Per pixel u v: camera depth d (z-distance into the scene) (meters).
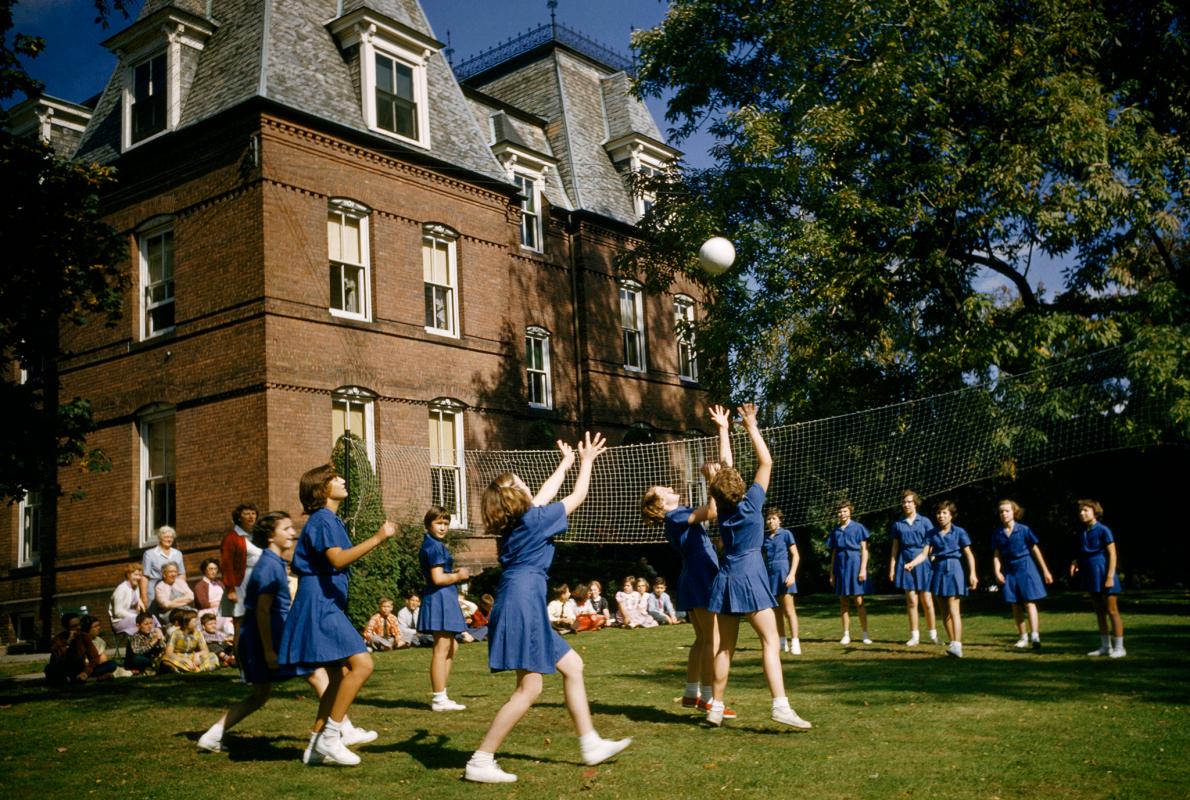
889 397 19.55
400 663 11.98
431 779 5.29
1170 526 21.25
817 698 7.80
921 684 8.38
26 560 21.03
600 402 24.73
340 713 5.73
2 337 12.24
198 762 5.93
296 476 17.20
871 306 18.89
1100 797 4.56
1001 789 4.73
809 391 18.33
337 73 19.61
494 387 21.58
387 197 19.75
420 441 19.69
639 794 4.84
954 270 19.09
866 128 17.36
